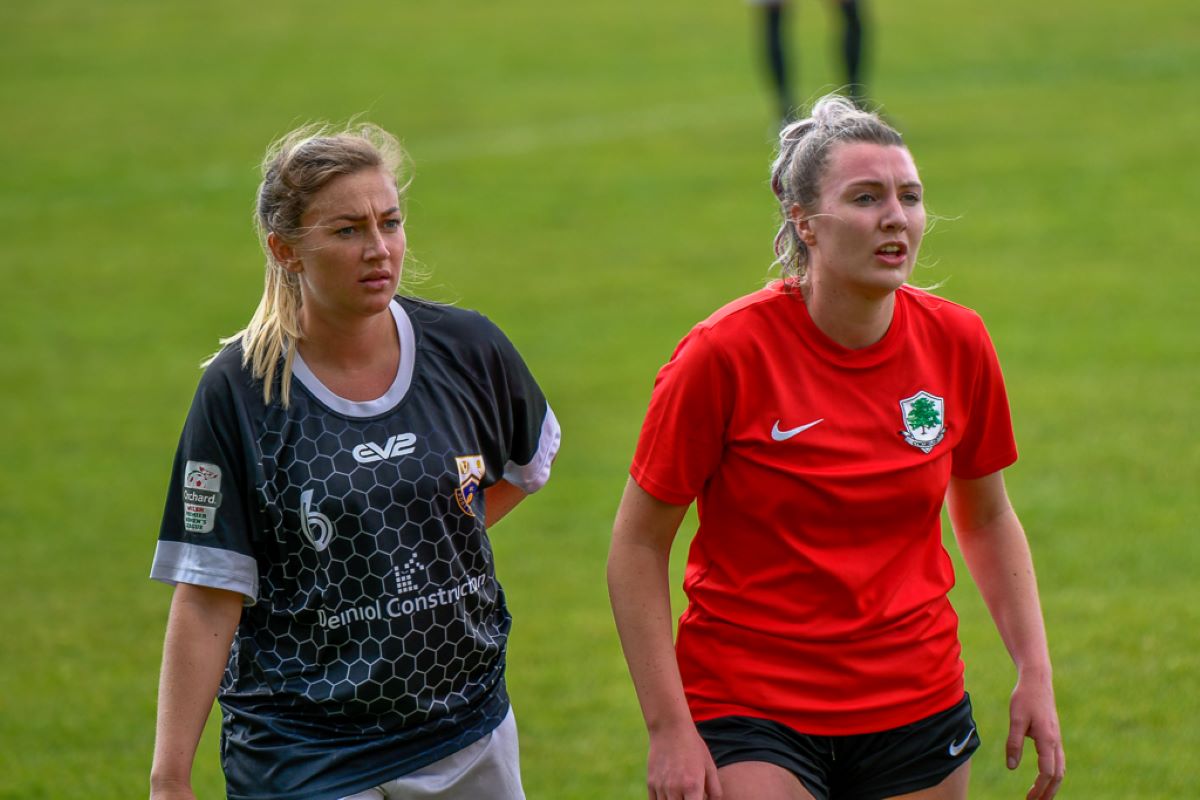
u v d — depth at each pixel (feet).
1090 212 155.22
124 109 234.17
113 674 71.61
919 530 37.68
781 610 37.01
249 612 36.88
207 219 178.91
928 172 173.06
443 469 36.60
